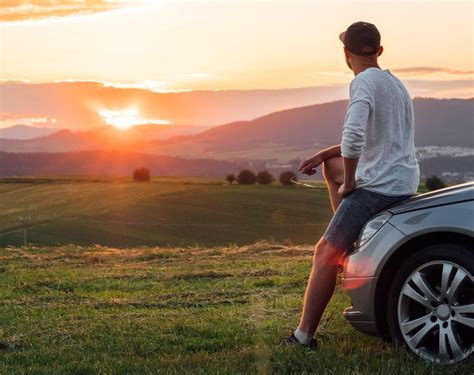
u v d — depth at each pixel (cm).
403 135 471
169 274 1027
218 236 7900
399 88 472
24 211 10181
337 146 515
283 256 1303
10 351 559
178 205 9769
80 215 9438
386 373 405
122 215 9281
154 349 539
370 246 456
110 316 694
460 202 434
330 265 475
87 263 1314
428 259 433
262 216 8994
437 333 432
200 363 461
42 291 912
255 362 452
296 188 11000
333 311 642
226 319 644
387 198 466
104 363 479
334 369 421
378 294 455
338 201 510
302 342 484
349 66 492
